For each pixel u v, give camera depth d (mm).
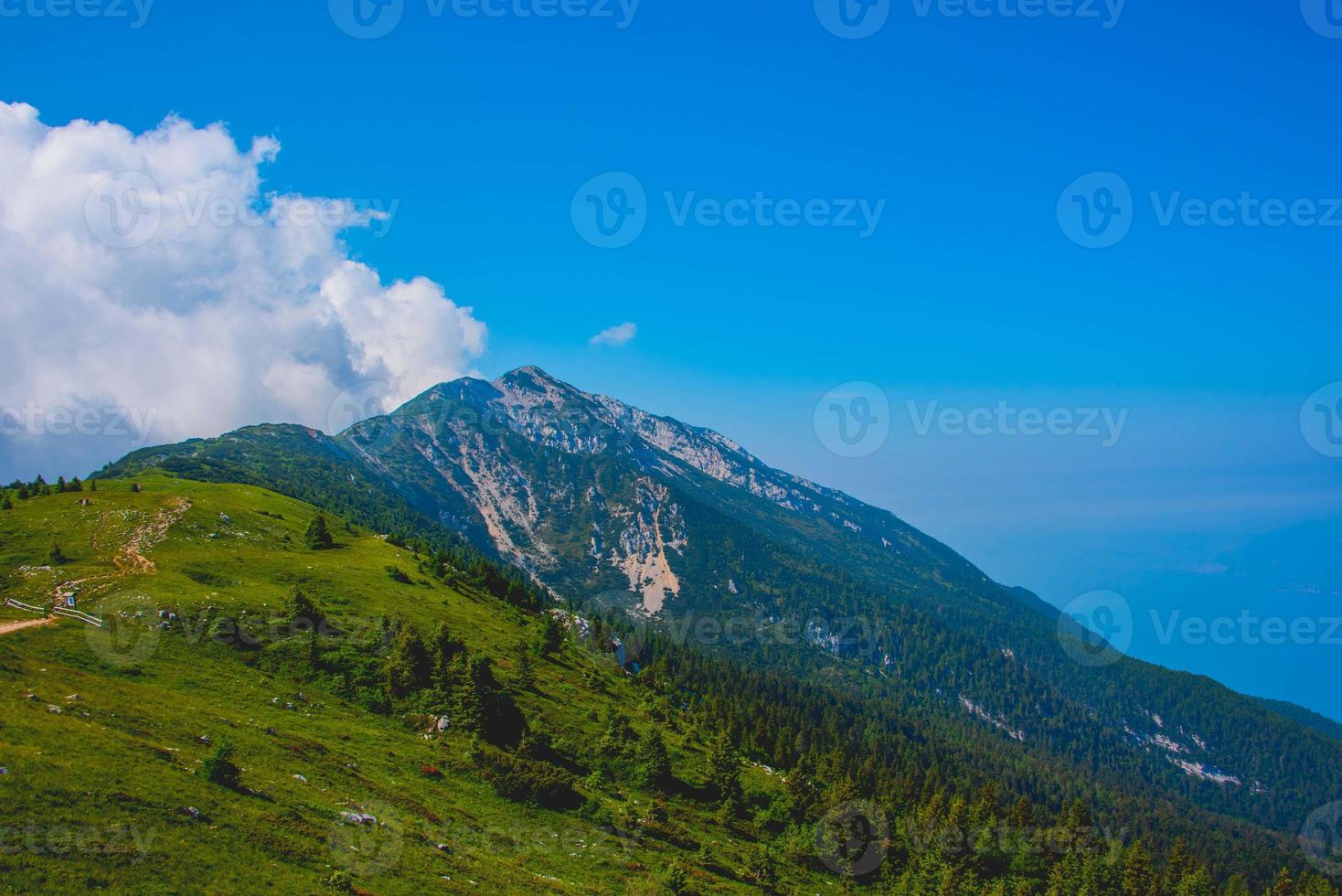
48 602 87688
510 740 93125
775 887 84688
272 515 155250
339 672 91875
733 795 105875
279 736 70250
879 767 193875
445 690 94125
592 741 105062
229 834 48062
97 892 38062
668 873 73000
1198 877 120500
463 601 145875
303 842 50844
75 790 45344
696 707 175250
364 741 78438
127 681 72188
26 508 121562
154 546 114188
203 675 79938
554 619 154875
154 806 47281
